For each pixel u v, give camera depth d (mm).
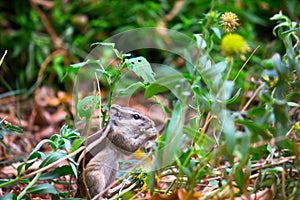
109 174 2203
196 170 2027
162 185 2295
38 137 2689
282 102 2029
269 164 2127
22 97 2906
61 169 2135
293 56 2096
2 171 2400
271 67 2076
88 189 2154
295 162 2062
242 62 2705
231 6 2949
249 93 2654
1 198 2094
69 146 2119
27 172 2379
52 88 2945
